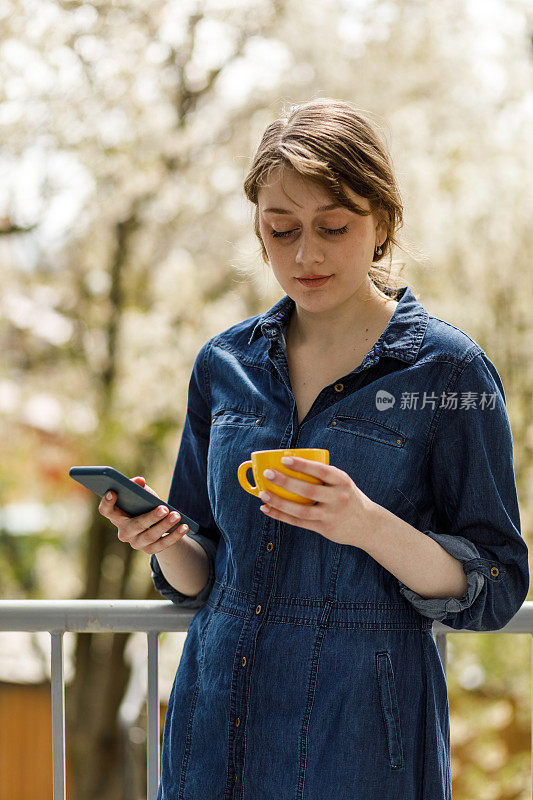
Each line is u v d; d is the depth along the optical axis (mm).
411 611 2281
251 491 2094
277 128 2311
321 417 2318
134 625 2828
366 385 2322
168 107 11203
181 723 2402
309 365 2428
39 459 12539
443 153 10391
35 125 11008
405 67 10898
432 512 2354
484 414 2262
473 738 11945
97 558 12875
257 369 2502
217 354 2619
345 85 10992
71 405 11906
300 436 2334
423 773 2221
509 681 11680
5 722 13625
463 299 9961
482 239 9867
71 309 12320
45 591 14625
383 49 11062
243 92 11477
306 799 2164
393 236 2463
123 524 2330
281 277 2318
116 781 12703
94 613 2834
